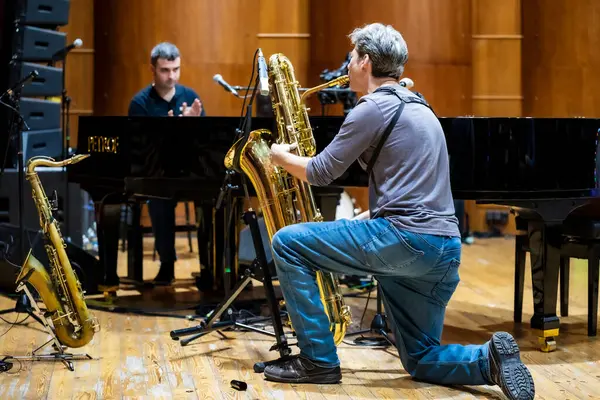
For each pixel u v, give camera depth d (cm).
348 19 819
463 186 397
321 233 327
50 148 648
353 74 343
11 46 638
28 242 519
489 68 849
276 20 803
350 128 324
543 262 400
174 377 358
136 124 470
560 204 402
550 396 337
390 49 334
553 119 399
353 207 636
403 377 357
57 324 386
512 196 397
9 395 335
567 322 467
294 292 334
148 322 457
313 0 821
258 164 364
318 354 343
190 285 562
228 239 412
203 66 798
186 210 697
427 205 323
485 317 479
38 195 395
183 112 555
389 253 321
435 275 330
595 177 406
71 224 618
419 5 809
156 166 469
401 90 333
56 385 348
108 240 492
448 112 820
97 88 803
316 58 827
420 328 344
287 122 360
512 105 852
